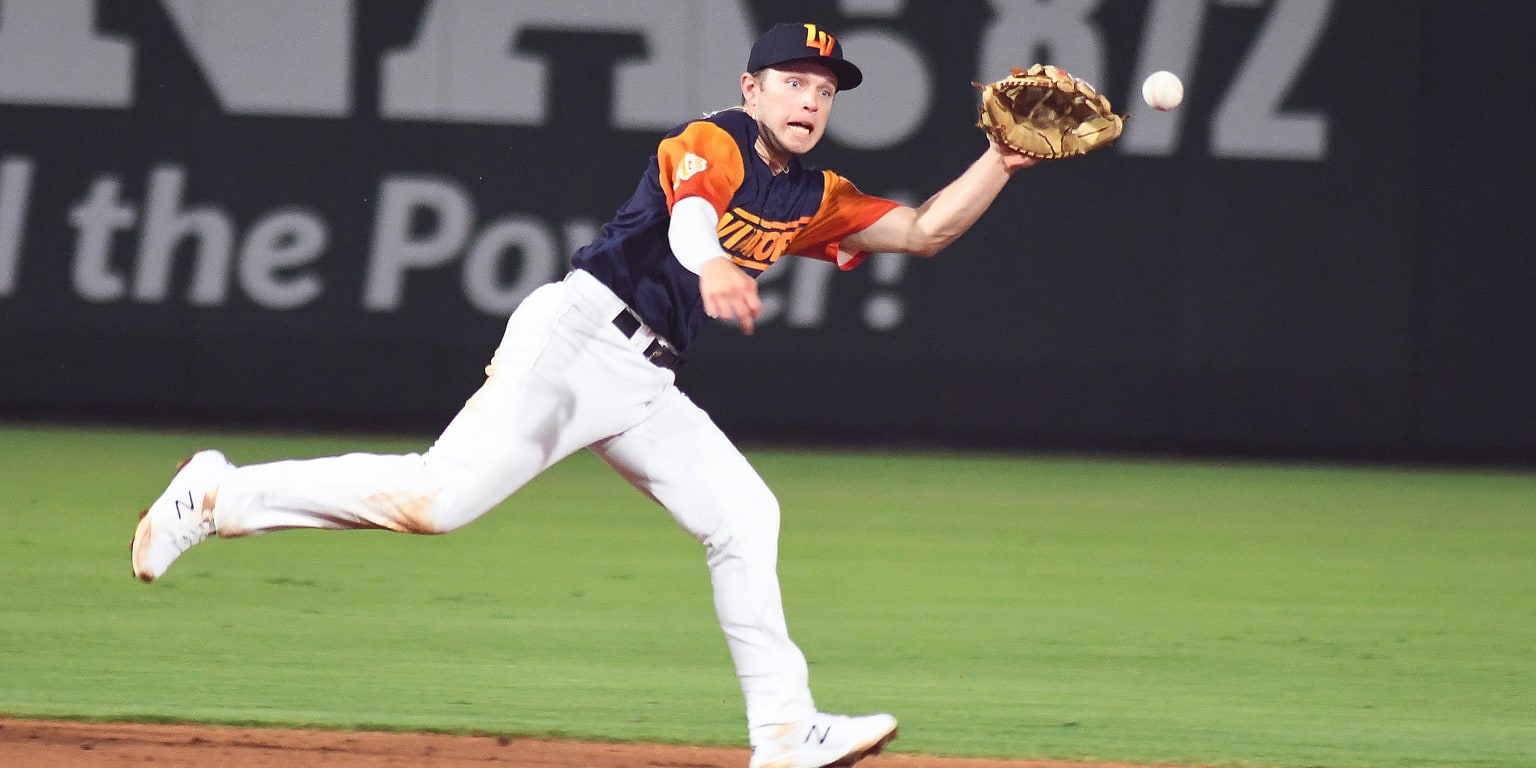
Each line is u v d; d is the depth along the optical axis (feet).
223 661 62.08
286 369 151.53
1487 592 85.76
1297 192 150.20
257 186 150.71
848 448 153.07
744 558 43.29
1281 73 149.48
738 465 43.60
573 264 43.14
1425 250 150.10
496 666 62.59
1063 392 151.84
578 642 67.62
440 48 150.61
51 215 150.30
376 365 151.53
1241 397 151.33
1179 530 107.34
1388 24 149.07
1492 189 149.59
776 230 43.86
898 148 150.00
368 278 151.12
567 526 102.37
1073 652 68.39
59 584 77.10
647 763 48.75
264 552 88.89
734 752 50.44
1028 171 150.61
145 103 150.10
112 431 147.02
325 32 150.20
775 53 42.11
